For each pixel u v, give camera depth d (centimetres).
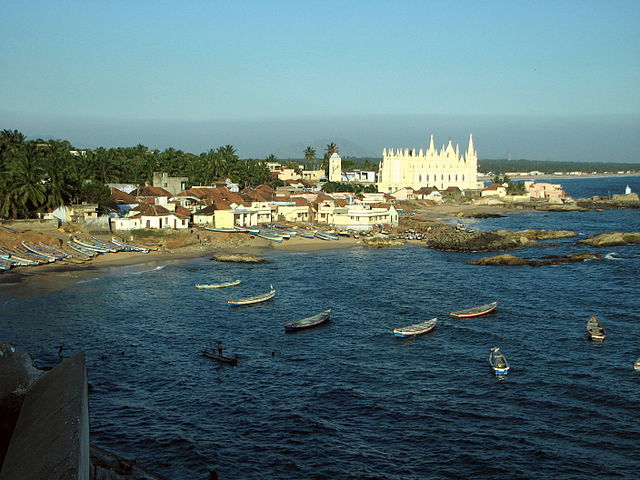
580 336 7950
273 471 4459
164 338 7819
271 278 12225
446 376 6488
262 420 5338
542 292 10762
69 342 7525
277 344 7681
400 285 11538
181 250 15088
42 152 19050
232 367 6744
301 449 4803
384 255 15612
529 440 4966
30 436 1260
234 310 9469
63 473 1044
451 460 4647
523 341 7756
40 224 14050
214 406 5638
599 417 5394
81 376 1410
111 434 4991
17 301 9594
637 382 6225
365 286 11444
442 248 16625
